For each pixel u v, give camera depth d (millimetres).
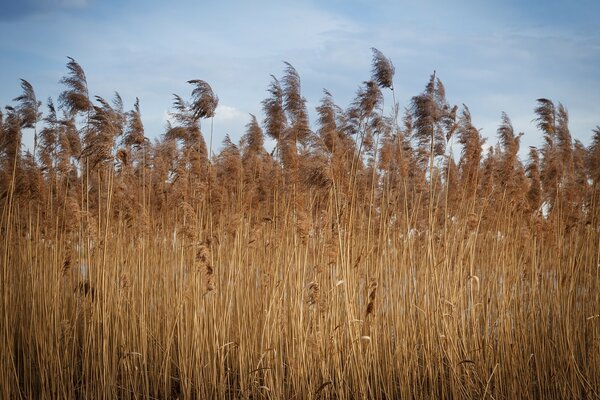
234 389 4852
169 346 4926
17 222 5266
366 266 4945
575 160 5727
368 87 4973
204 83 5020
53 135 5230
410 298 4938
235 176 5445
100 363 4754
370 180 5383
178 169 5285
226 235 5453
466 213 5160
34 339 4988
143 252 5203
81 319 5230
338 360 4719
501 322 4914
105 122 4844
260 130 5496
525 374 4863
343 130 5059
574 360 4793
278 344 4875
